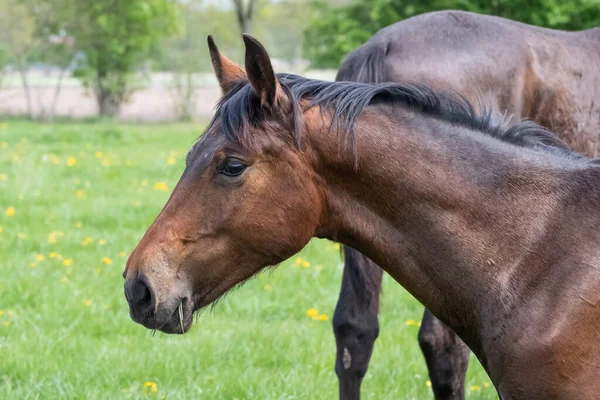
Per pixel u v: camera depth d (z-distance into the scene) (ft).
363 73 16.44
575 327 10.09
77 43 107.45
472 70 16.44
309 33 78.23
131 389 17.87
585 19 53.67
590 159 11.18
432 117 11.07
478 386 19.43
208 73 116.98
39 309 23.20
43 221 33.99
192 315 10.92
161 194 40.47
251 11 105.70
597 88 17.46
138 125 100.07
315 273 27.30
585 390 10.04
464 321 11.07
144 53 111.55
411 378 19.47
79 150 59.16
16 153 55.11
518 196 10.77
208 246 10.69
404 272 11.13
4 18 108.58
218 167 10.56
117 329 22.00
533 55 16.97
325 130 10.75
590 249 10.34
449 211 10.77
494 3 54.95
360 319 15.66
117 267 27.30
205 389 18.22
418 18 17.10
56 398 17.47
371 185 10.87
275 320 23.61
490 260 10.69
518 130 11.26
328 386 18.66
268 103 10.55
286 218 10.71
